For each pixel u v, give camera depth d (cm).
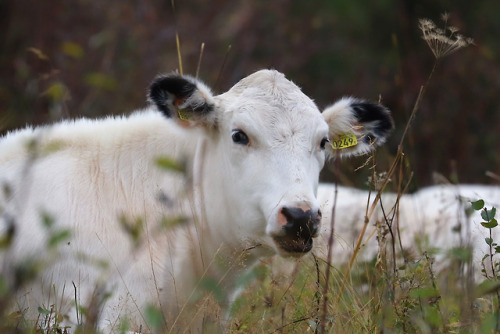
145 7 2453
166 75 1038
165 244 1042
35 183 1061
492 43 2722
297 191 957
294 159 986
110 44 2267
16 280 902
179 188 1067
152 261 1020
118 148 1103
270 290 1066
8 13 2334
